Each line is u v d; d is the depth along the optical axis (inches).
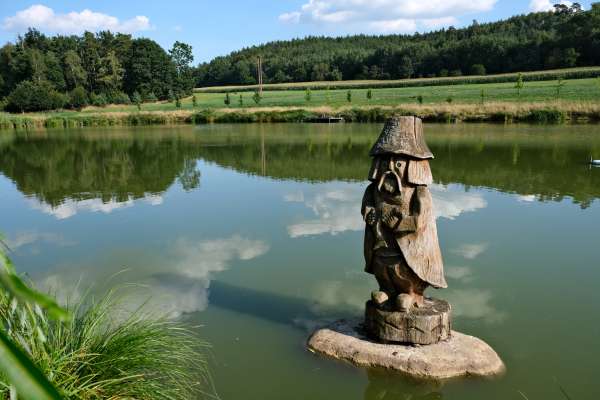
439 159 1046.4
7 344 50.3
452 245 493.7
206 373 277.7
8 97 3398.1
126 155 1295.5
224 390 261.9
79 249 513.0
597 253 463.8
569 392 256.4
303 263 458.0
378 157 287.6
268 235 548.7
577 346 303.0
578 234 522.9
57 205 732.7
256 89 4618.6
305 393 260.4
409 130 281.1
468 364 271.4
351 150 1268.5
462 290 386.3
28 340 173.8
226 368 283.4
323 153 1226.6
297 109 2416.3
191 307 366.3
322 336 307.0
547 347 301.6
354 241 520.1
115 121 2541.8
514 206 647.8
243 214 647.1
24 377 49.7
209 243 524.7
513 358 289.3
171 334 282.7
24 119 2439.7
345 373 276.5
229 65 5876.0
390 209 281.7
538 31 5310.0
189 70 4571.9
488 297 373.4
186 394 249.9
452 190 757.9
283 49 7396.7
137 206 713.6
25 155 1330.0
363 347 287.9
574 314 345.1
